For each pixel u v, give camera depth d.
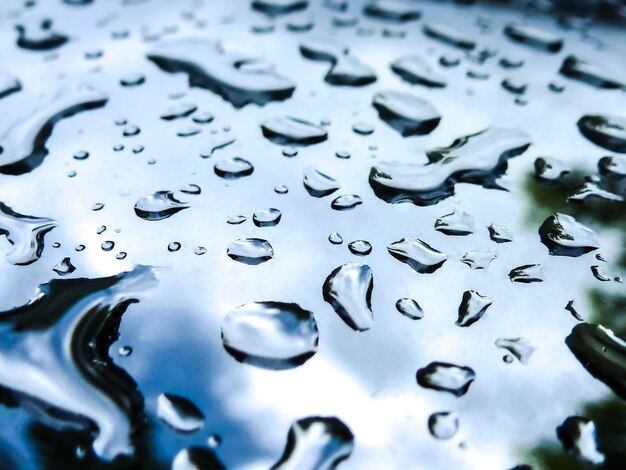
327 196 0.09
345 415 0.07
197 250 0.08
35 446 0.07
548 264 0.08
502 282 0.08
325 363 0.07
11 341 0.07
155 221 0.09
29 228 0.08
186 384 0.07
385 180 0.09
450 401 0.07
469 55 0.12
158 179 0.09
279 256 0.08
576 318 0.08
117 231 0.08
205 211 0.09
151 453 0.07
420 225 0.09
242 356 0.08
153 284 0.08
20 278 0.08
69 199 0.09
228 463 0.07
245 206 0.09
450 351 0.08
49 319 0.08
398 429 0.07
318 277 0.08
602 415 0.07
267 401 0.07
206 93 0.11
